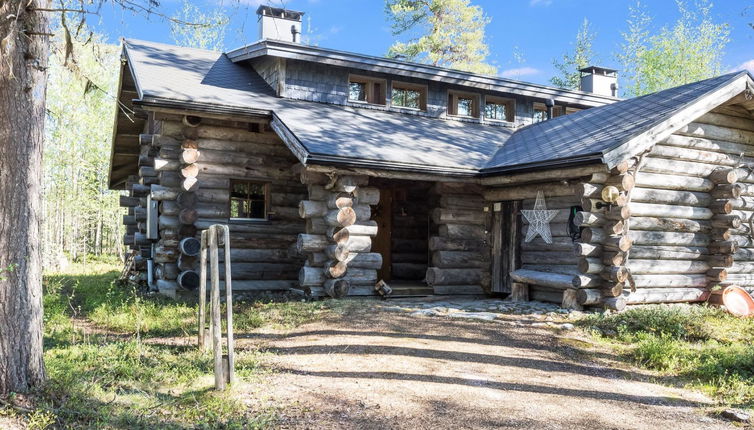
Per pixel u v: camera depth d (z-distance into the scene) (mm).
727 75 11516
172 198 12227
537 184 11594
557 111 18281
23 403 4750
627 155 9859
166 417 4957
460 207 12711
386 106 15344
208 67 14977
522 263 12195
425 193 15156
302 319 9273
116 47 6535
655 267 11031
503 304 11109
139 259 15039
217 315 5730
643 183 10812
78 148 24594
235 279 12695
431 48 32781
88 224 28547
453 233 12594
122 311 10023
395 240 14758
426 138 13617
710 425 5348
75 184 24891
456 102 16609
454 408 5453
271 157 13195
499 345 7914
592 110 14328
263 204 13414
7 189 4840
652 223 10938
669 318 9398
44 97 5203
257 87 14406
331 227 11172
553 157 10562
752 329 9461
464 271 12680
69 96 21078
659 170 11039
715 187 11781
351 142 11570
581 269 10344
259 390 5723
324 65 14570
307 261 11586
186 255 11977
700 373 6992
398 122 14594
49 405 4805
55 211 25734
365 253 11414
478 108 16672
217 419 4914
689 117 10539
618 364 7406
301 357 7039
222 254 12508
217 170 12547
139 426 4645
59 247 24594
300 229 13461
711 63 33281
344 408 5328
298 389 5809
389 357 7074
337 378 6211
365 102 15164
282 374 6309
